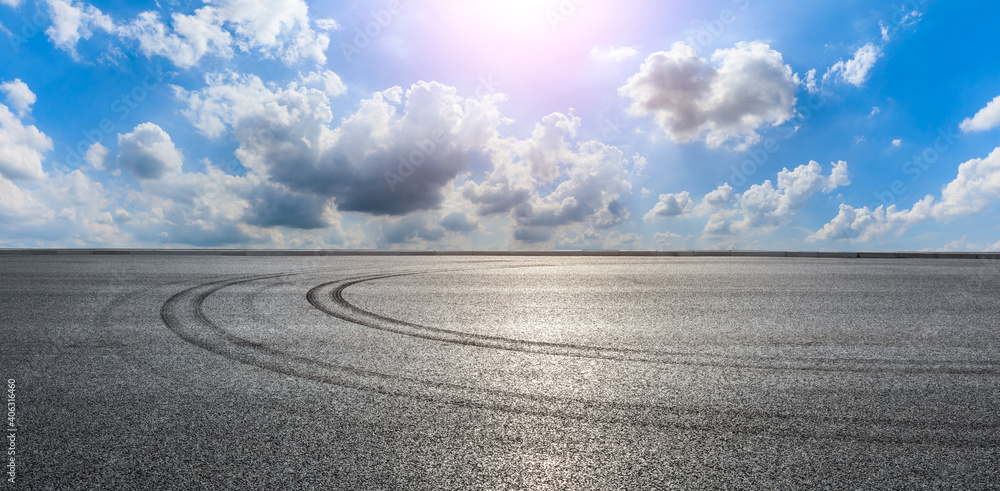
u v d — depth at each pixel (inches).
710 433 113.2
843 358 174.2
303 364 163.3
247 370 156.6
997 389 142.8
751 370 160.1
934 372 158.6
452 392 138.2
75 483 92.1
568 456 102.3
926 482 93.1
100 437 109.8
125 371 154.6
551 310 261.6
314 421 118.3
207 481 92.7
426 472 95.7
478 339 199.0
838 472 96.6
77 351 177.0
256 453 102.8
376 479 93.0
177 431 112.8
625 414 123.6
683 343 194.5
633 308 268.7
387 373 154.7
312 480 92.7
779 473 96.1
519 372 156.6
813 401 133.0
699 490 90.1
